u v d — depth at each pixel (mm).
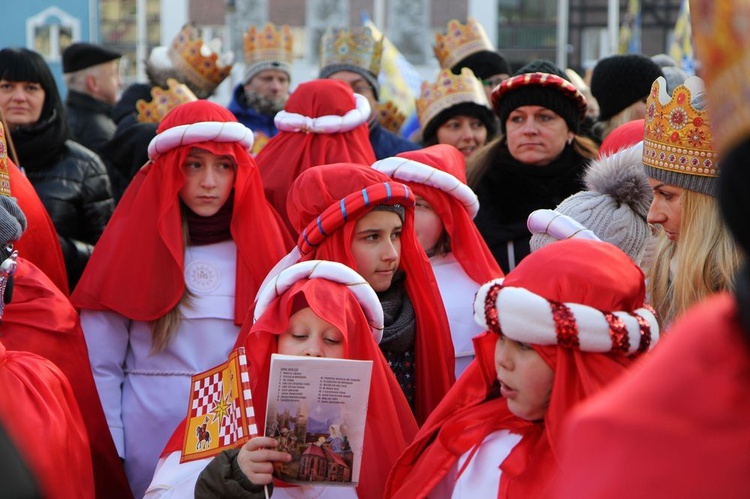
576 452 1699
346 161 6551
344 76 8867
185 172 5562
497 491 3357
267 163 6664
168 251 5500
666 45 33031
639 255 4602
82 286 5531
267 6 36469
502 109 6516
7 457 1572
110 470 5121
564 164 6398
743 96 1516
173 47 9992
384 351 4730
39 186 7234
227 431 3842
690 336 1662
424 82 8406
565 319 3100
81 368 5047
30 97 7203
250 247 5590
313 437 3668
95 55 9773
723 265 3699
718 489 1582
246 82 9781
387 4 36500
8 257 4277
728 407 1597
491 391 3633
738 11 1519
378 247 4629
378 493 3986
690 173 3840
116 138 7914
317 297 4004
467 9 36781
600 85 7645
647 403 1647
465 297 5379
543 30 37250
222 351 5461
